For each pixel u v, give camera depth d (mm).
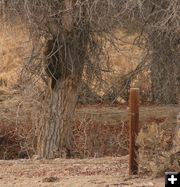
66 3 19859
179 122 14266
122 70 27266
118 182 13055
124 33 23656
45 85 22781
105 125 26984
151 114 29031
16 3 19453
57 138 22312
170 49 23109
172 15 19359
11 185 13102
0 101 31000
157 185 12562
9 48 35094
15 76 33656
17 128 25172
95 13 19516
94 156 22250
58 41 21203
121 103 30188
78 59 21875
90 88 25469
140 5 19062
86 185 12820
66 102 22359
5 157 24297
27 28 20781
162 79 24984
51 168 15625
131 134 13508
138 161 13547
